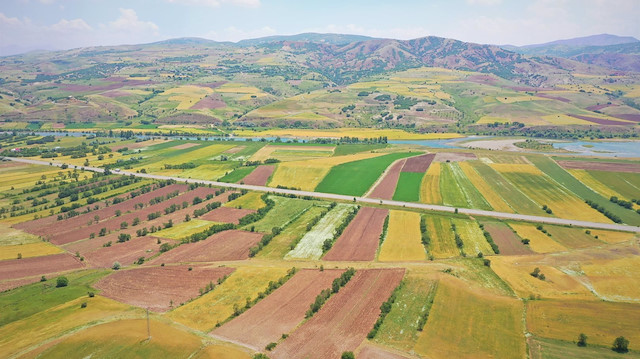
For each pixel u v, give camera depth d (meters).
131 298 92.12
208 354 69.19
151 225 141.50
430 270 99.06
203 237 128.12
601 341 71.75
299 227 135.12
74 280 102.06
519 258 108.50
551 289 91.38
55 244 127.25
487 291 90.31
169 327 78.19
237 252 117.50
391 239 122.12
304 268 104.25
